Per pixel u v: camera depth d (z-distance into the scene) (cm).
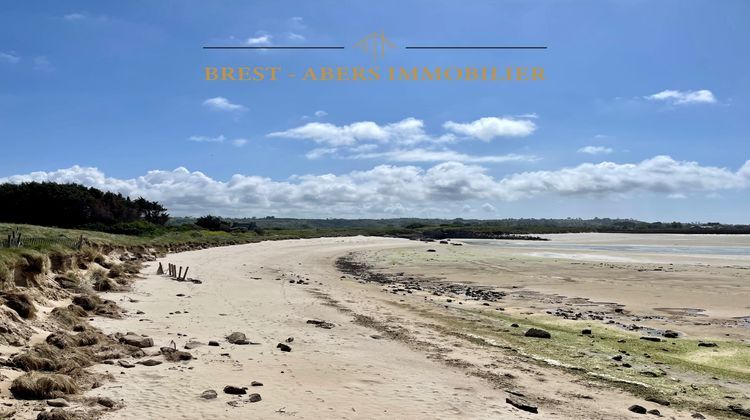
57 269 2316
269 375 1206
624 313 2341
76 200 7012
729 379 1334
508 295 2962
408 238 13300
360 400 1060
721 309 2422
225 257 5731
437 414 997
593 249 7712
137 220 8238
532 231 17700
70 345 1273
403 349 1580
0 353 1131
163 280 3114
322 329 1838
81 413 866
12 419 818
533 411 1045
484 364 1429
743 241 10475
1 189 6856
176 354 1300
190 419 892
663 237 13338
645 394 1203
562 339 1777
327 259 6312
